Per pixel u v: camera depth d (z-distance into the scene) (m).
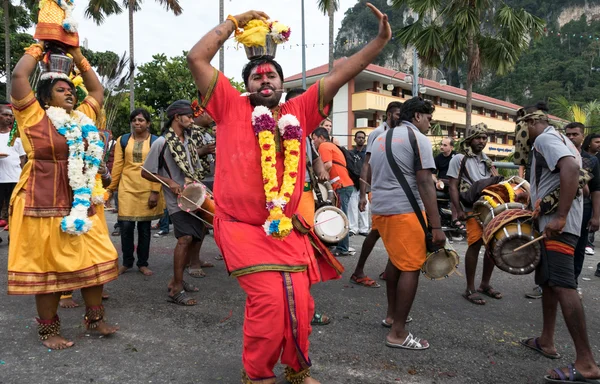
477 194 4.68
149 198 5.23
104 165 3.84
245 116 2.61
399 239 3.47
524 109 4.25
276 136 2.62
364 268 5.87
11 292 3.20
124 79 4.68
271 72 2.67
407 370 3.12
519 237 3.33
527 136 3.64
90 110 3.74
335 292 4.80
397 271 3.77
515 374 3.12
